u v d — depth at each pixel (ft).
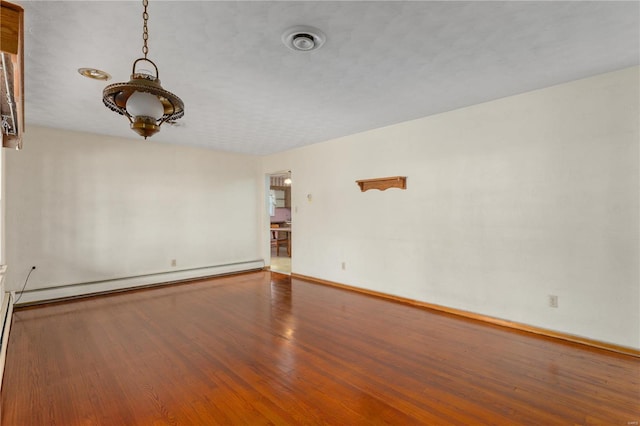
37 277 14.34
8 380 7.87
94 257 15.88
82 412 6.64
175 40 7.27
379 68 8.89
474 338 10.32
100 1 5.82
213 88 10.16
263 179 22.65
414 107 12.33
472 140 12.22
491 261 11.78
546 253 10.56
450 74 9.38
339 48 7.76
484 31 7.11
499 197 11.57
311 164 18.89
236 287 17.26
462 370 8.27
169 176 18.47
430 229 13.52
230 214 21.13
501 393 7.23
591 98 9.68
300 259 19.74
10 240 13.69
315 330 11.02
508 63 8.72
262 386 7.57
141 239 17.39
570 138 10.07
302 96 10.96
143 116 4.88
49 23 6.51
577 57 8.43
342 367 8.45
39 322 11.88
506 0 6.03
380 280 15.43
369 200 15.85
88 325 11.58
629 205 9.12
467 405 6.80
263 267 22.44
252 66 8.65
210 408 6.77
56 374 8.15
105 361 8.83
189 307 13.70
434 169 13.35
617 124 9.28
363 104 11.85
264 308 13.53
